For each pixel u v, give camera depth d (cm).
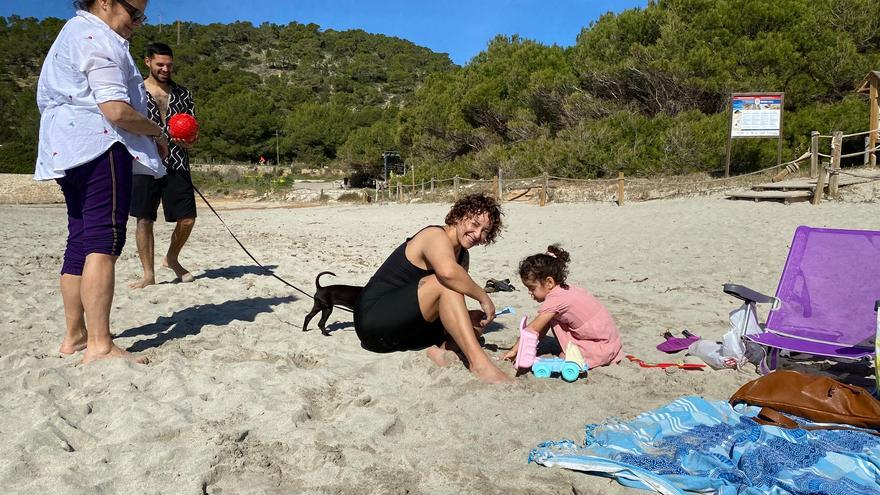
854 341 441
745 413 349
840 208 1265
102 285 437
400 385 409
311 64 13538
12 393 384
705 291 725
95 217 432
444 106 3394
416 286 433
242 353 481
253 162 7362
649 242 1086
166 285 738
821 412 334
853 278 479
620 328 562
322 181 5797
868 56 2044
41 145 429
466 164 2909
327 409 380
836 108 1900
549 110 2828
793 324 467
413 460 310
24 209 2380
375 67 13338
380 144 4641
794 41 2095
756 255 924
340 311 628
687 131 2036
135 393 386
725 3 2214
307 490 285
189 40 14000
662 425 337
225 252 1071
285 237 1392
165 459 304
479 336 486
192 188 755
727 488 268
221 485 290
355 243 1248
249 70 13438
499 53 3462
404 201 2683
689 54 2167
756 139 1931
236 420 352
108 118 415
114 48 418
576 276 841
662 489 277
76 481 282
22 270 833
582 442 331
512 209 1827
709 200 1541
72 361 444
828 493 256
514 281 800
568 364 415
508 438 335
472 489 286
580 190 2069
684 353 483
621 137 2280
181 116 521
